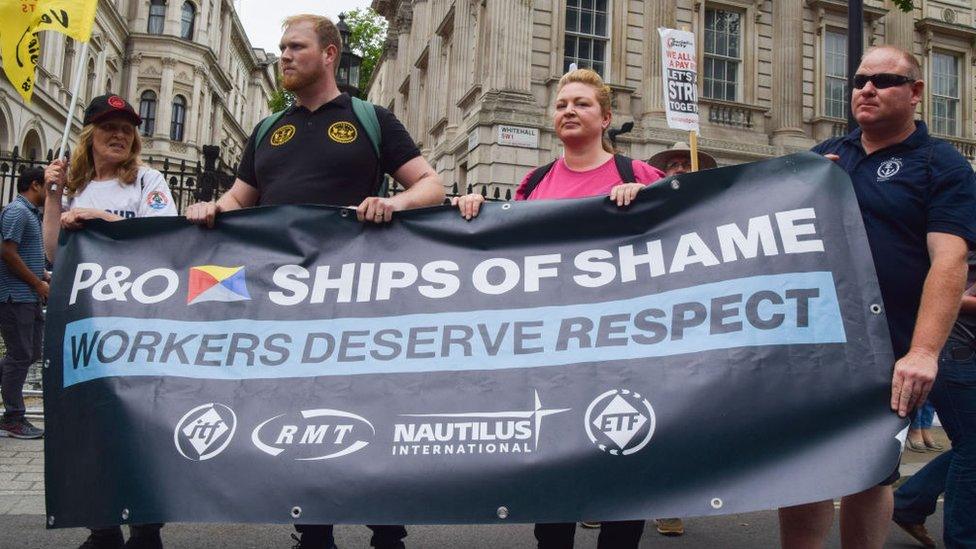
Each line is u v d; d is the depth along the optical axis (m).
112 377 3.15
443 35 21.89
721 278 2.97
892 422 2.64
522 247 3.20
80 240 3.47
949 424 3.59
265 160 3.54
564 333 3.00
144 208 3.79
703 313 2.93
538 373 2.93
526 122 15.21
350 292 3.22
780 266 2.93
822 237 2.94
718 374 2.80
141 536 3.40
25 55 4.30
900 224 3.12
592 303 3.05
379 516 2.77
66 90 33.72
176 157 43.88
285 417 2.98
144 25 43.44
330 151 3.45
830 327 2.81
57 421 3.19
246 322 3.22
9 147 28.52
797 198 3.01
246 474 2.89
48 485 3.10
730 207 3.07
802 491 2.59
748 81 17.70
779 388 2.75
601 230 3.17
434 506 2.77
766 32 18.03
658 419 2.77
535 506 2.72
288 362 3.10
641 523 2.98
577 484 2.74
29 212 6.39
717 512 2.61
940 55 20.08
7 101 27.91
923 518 4.61
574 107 3.46
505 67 15.40
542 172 3.71
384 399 2.96
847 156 3.36
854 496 3.23
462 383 2.95
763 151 17.28
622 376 2.87
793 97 17.77
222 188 9.81
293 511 2.81
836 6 18.38
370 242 3.30
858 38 7.32
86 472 3.03
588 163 3.53
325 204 3.40
